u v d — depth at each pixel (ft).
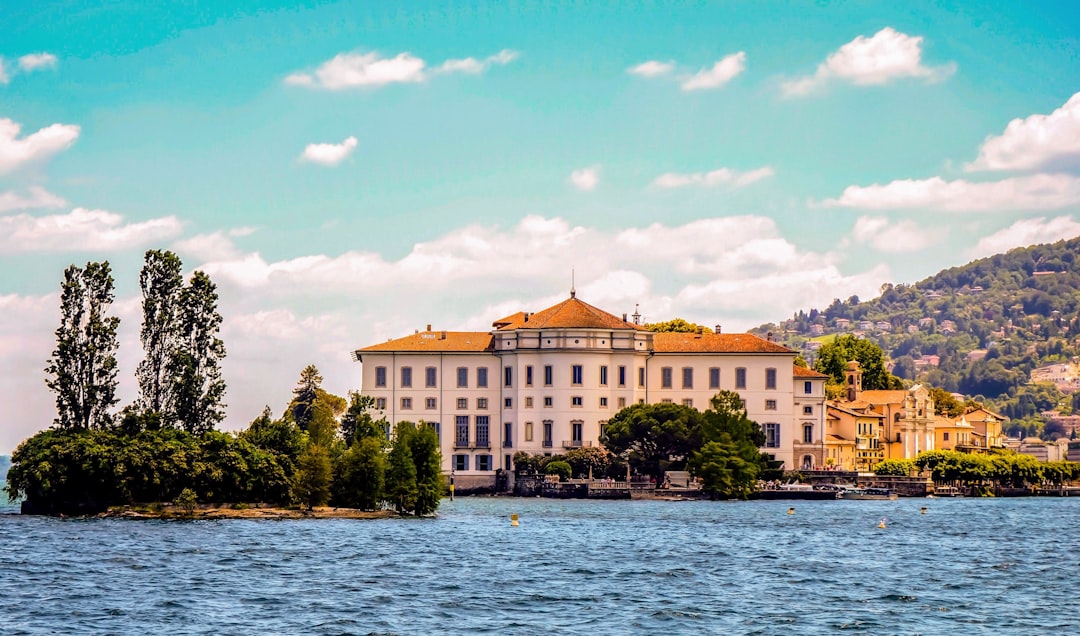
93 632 236.84
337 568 321.93
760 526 476.54
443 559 343.26
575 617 255.29
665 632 240.73
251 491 485.97
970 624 250.98
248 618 251.39
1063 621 255.09
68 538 388.78
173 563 329.31
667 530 449.48
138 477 475.31
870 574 323.16
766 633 240.53
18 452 481.87
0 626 242.17
